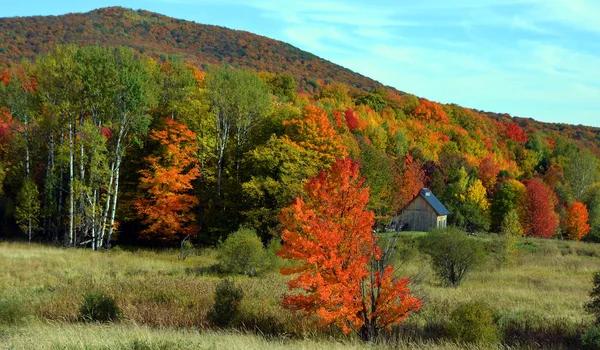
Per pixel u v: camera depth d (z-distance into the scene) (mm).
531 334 15547
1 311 16062
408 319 17594
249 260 28578
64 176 52281
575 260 40469
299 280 13336
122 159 49062
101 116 41188
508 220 39656
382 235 17172
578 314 19000
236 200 45094
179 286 22141
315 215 14141
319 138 49969
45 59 40906
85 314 16953
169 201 43500
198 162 48781
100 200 45875
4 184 53500
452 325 14281
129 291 21125
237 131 52125
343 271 13555
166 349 10633
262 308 18578
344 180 14148
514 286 28672
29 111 44438
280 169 43188
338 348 12469
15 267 26531
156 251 42188
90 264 29703
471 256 29266
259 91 48844
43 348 10359
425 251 30828
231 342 12586
